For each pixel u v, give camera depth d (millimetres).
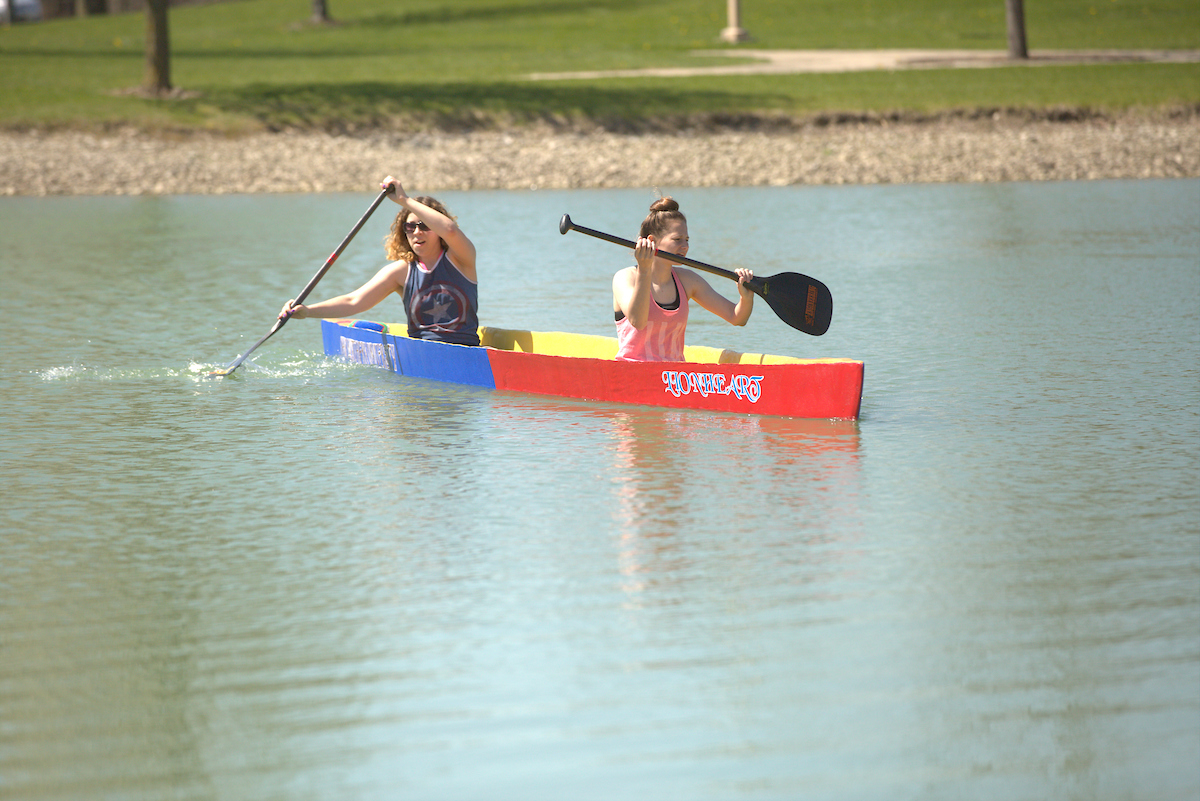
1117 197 67812
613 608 16500
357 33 143625
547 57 121438
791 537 19000
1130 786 12336
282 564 18234
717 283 44250
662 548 18609
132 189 76750
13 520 20203
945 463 22531
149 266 48281
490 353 28734
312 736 13414
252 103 92812
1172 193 68938
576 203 69250
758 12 156375
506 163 81812
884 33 140375
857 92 98250
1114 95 95438
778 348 32625
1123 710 13719
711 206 67188
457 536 19250
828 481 21641
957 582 17172
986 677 14484
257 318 37875
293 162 81688
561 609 16484
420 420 26141
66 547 19016
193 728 13617
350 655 15234
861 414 26016
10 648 15594
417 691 14328
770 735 13297
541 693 14227
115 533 19594
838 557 18156
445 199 72062
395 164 81500
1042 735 13250
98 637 15867
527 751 13039
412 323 30562
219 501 21047
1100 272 43781
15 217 64812
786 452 23391
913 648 15211
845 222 59812
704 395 26500
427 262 30109
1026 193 70938
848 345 32781
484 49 128375
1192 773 12531
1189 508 19953
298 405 27500
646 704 13953
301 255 51250
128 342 34219
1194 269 43875
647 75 107500
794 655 15070
